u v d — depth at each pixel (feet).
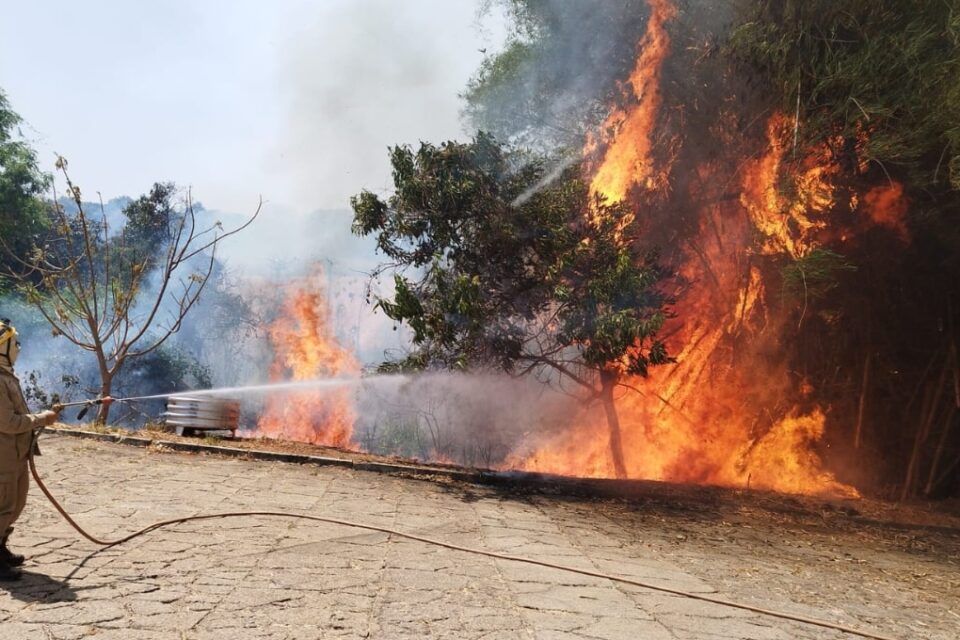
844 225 40.63
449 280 36.60
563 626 13.50
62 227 42.93
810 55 35.91
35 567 14.25
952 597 20.48
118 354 40.40
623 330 33.60
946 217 37.50
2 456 13.88
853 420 43.62
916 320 42.45
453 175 36.60
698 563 21.31
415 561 17.43
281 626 12.14
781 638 14.17
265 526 19.44
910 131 33.19
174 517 19.39
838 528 30.40
